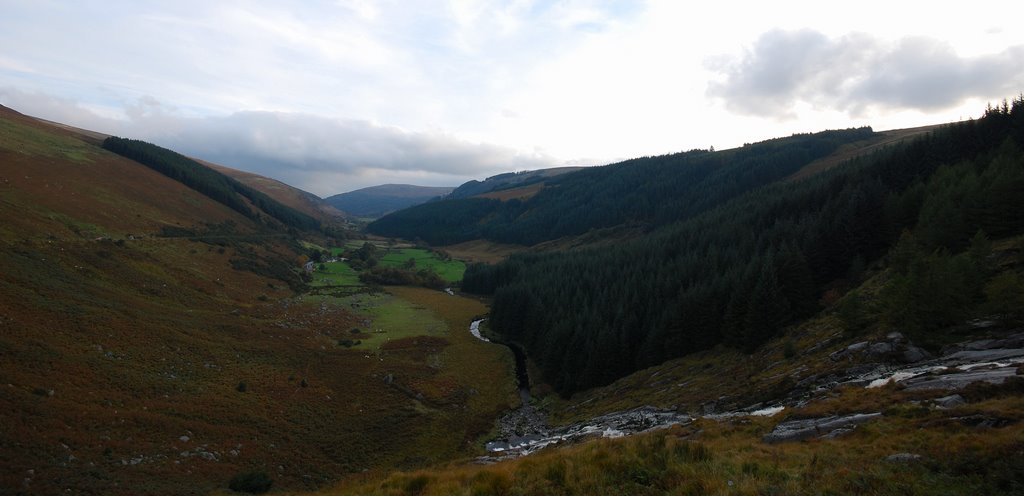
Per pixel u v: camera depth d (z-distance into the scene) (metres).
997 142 81.44
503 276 155.75
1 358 40.06
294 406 54.94
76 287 63.84
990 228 51.09
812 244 71.19
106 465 31.48
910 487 13.12
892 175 91.88
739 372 50.38
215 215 154.00
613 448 17.78
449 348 92.69
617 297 90.75
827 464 15.66
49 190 102.12
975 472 13.59
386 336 96.56
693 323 66.81
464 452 50.69
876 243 69.31
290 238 180.75
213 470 36.06
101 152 155.00
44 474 27.78
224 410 48.66
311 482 39.59
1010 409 18.22
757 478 14.23
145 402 44.47
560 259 153.12
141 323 61.16
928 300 35.47
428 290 160.50
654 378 60.91
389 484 17.78
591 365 70.38
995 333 32.88
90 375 44.50
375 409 59.28
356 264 176.00
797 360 44.72
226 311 85.50
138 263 87.88
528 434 56.09
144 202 129.50
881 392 26.16
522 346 98.81
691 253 105.69
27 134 138.12
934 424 18.80
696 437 26.47
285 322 90.62
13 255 64.38
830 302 59.12
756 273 64.50
